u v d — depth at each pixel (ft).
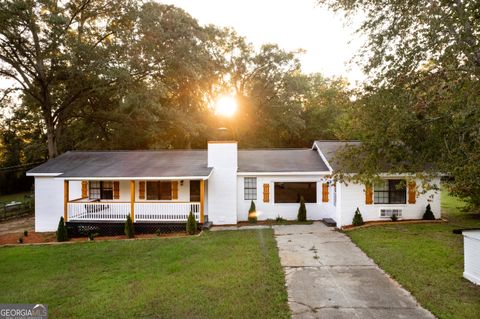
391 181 50.34
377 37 27.61
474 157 22.93
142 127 92.27
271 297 24.30
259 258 33.83
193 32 88.99
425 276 27.32
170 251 38.19
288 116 124.36
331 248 37.60
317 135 137.39
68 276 31.17
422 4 25.59
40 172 54.54
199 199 56.24
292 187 56.59
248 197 56.54
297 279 28.14
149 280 28.94
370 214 49.96
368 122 29.50
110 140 95.81
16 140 103.04
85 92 77.87
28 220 68.39
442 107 25.44
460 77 24.70
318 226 50.62
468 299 22.91
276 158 62.23
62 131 92.12
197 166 54.39
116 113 84.79
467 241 26.61
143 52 78.54
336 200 51.31
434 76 26.17
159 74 88.84
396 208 49.90
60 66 70.79
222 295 24.94
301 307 22.77
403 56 26.40
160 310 22.86
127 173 50.44
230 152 54.75
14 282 30.09
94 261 35.65
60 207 56.39
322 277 28.50
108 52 71.20
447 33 24.85
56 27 64.03
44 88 74.43
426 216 49.42
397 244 37.06
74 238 49.39
